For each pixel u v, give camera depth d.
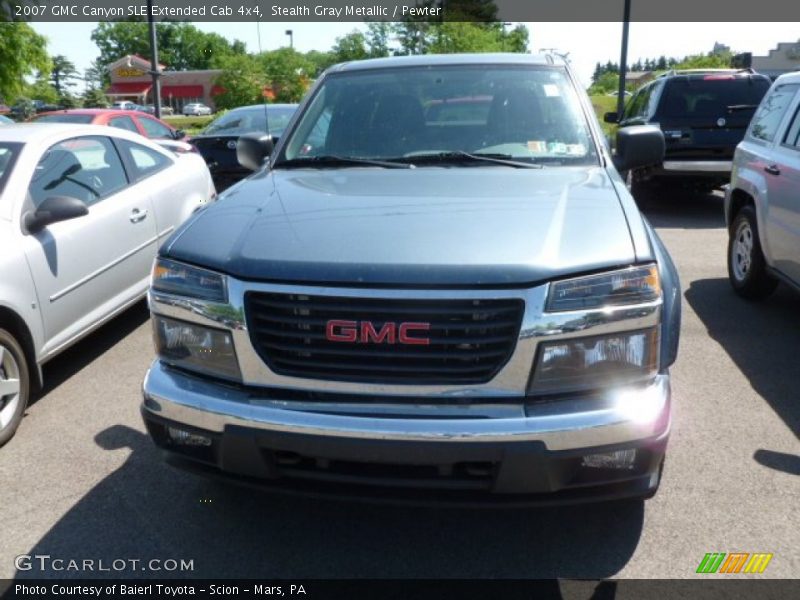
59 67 81.12
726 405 4.20
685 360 4.88
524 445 2.41
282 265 2.56
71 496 3.37
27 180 4.45
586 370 2.51
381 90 4.19
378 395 2.51
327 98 4.23
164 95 73.06
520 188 3.19
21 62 27.86
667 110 9.95
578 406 2.48
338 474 2.57
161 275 2.81
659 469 2.71
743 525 3.06
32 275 4.19
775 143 5.63
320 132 4.07
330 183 3.41
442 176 3.44
